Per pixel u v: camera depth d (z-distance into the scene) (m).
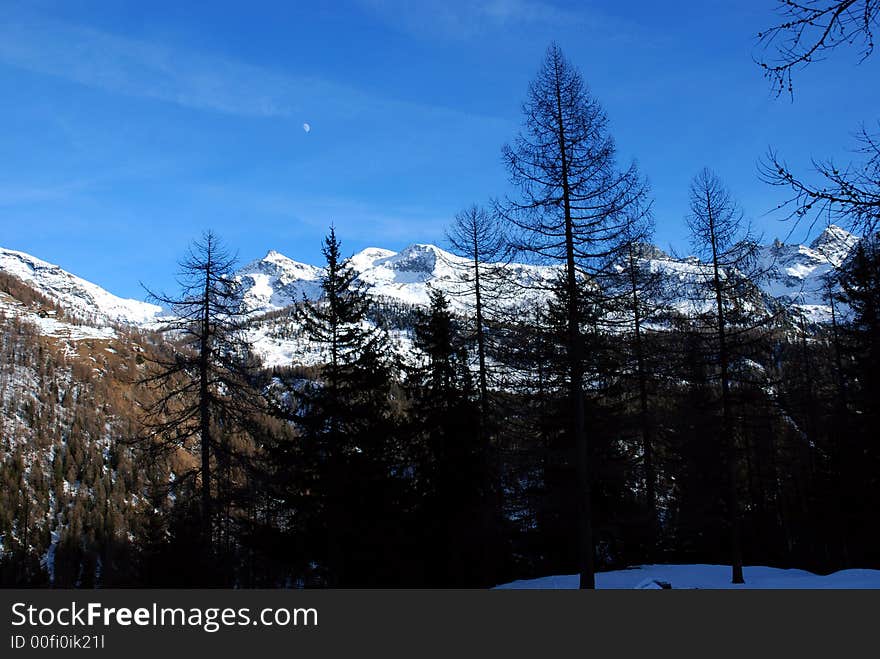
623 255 17.23
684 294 22.31
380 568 20.38
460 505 24.16
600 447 23.41
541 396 23.08
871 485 31.53
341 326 21.83
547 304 18.25
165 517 20.36
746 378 22.62
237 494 20.55
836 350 31.42
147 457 20.52
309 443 20.59
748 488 33.03
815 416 34.62
